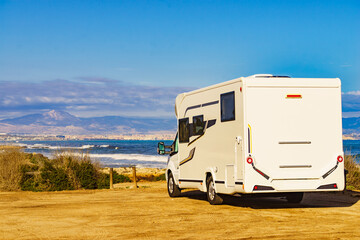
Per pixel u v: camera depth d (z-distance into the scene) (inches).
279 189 456.1
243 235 352.8
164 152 672.4
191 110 577.0
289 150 459.8
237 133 466.6
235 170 470.0
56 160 864.3
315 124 466.3
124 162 2169.0
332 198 607.5
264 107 457.4
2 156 845.8
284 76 481.1
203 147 544.7
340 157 469.7
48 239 353.1
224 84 493.7
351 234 351.9
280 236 346.3
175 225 404.8
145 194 714.2
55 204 586.2
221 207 522.6
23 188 815.1
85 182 838.5
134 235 361.7
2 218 465.1
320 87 468.8
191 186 580.7
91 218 457.4
